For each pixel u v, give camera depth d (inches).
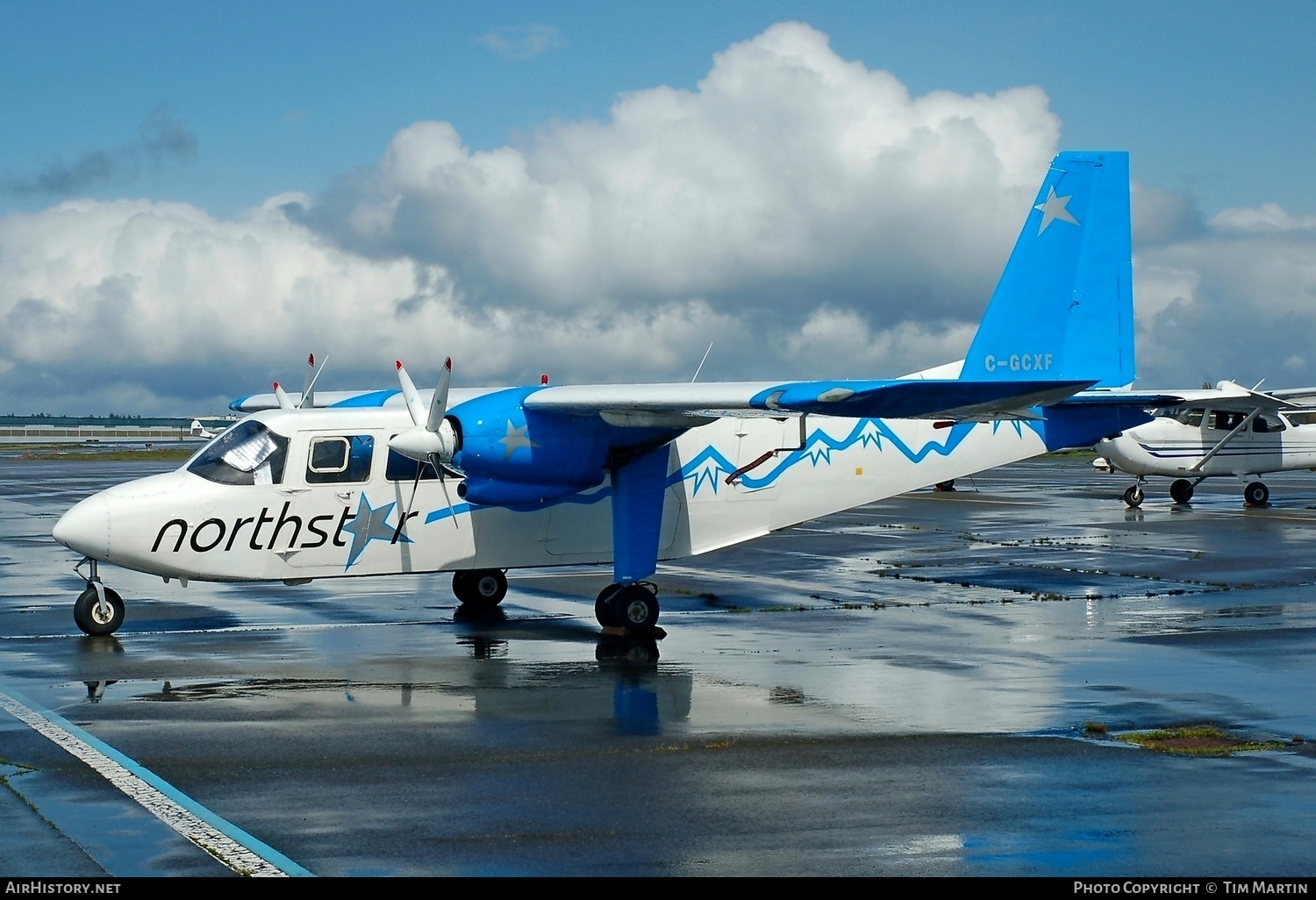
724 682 455.8
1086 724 385.4
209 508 550.3
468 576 644.7
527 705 415.8
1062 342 587.2
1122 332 593.3
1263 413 1237.1
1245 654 507.2
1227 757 346.9
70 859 261.1
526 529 595.8
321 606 661.9
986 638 551.8
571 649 528.7
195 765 336.8
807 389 465.1
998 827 285.4
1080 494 1525.6
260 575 561.9
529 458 540.7
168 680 459.5
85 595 559.8
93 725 383.9
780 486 633.6
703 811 297.9
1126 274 592.4
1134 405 654.5
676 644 540.4
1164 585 722.2
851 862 262.8
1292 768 335.3
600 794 311.6
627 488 571.2
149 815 291.7
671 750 355.6
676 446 615.2
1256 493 1269.7
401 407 649.6
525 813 295.3
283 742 363.3
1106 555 869.8
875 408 475.2
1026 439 667.4
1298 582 728.3
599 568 844.0
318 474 564.4
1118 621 596.1
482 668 485.4
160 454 3479.3
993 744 362.0
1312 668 476.7
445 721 392.2
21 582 759.7
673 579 768.3
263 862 260.2
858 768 335.9
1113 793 312.7
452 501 583.5
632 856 266.1
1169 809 299.6
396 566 579.5
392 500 574.9
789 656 508.7
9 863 258.4
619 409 517.7
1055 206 583.8
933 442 655.1
